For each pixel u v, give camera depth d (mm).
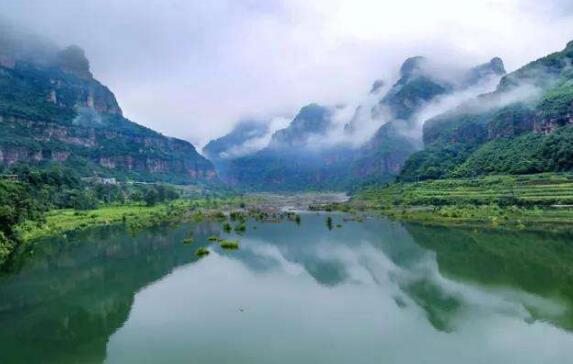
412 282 65000
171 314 52031
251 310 53219
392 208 176625
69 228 128250
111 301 57562
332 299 57438
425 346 41656
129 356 40688
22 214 113625
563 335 43281
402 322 48281
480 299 55344
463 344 42031
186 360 39594
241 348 41938
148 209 187500
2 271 75500
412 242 99625
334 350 41156
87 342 44188
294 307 54188
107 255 88562
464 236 102062
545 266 70375
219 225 141375
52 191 175000
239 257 86062
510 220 114062
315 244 101562
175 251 92438
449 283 63438
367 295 59156
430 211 145500
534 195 133625
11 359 40906
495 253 82000
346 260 82875
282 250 94125
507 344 41625
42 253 91000
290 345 42469
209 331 46344
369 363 38469
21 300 58969
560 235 94562
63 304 56812
